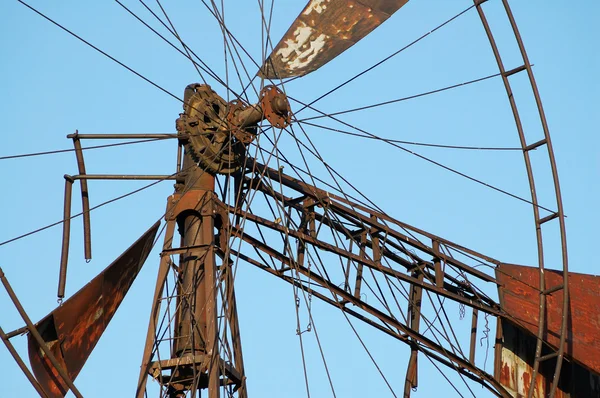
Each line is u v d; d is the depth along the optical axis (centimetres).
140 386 2953
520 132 3198
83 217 3139
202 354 3062
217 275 3209
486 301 3869
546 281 3956
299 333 2980
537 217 3169
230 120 3231
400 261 3709
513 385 3872
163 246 3167
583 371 3969
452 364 3669
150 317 3053
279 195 3441
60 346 3003
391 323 3509
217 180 3312
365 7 3431
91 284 3075
